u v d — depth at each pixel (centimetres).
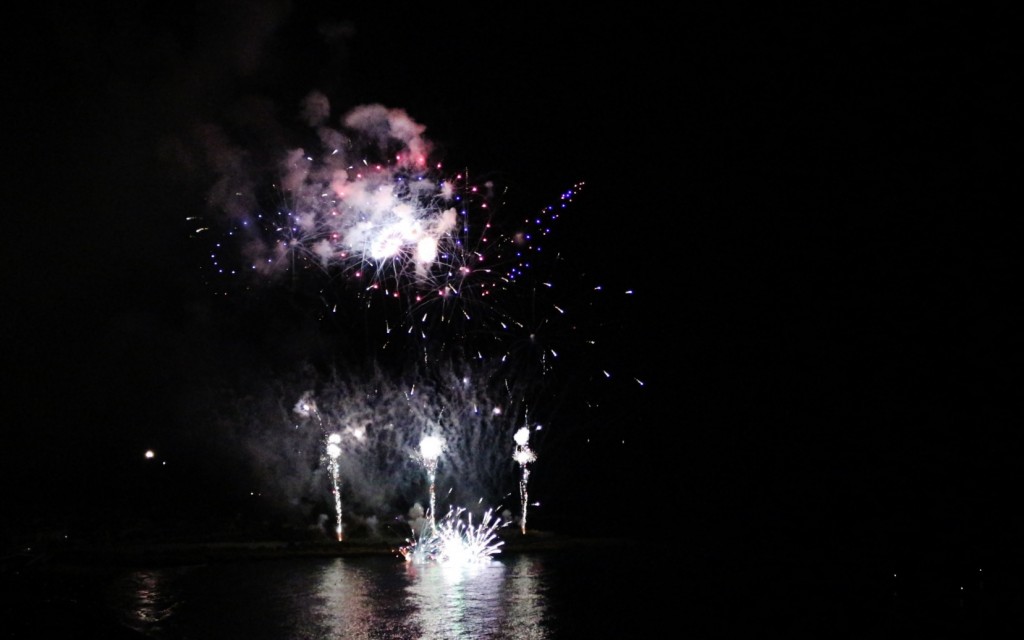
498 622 934
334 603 1041
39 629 736
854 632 895
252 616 966
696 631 893
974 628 905
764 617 956
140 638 764
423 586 1159
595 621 941
